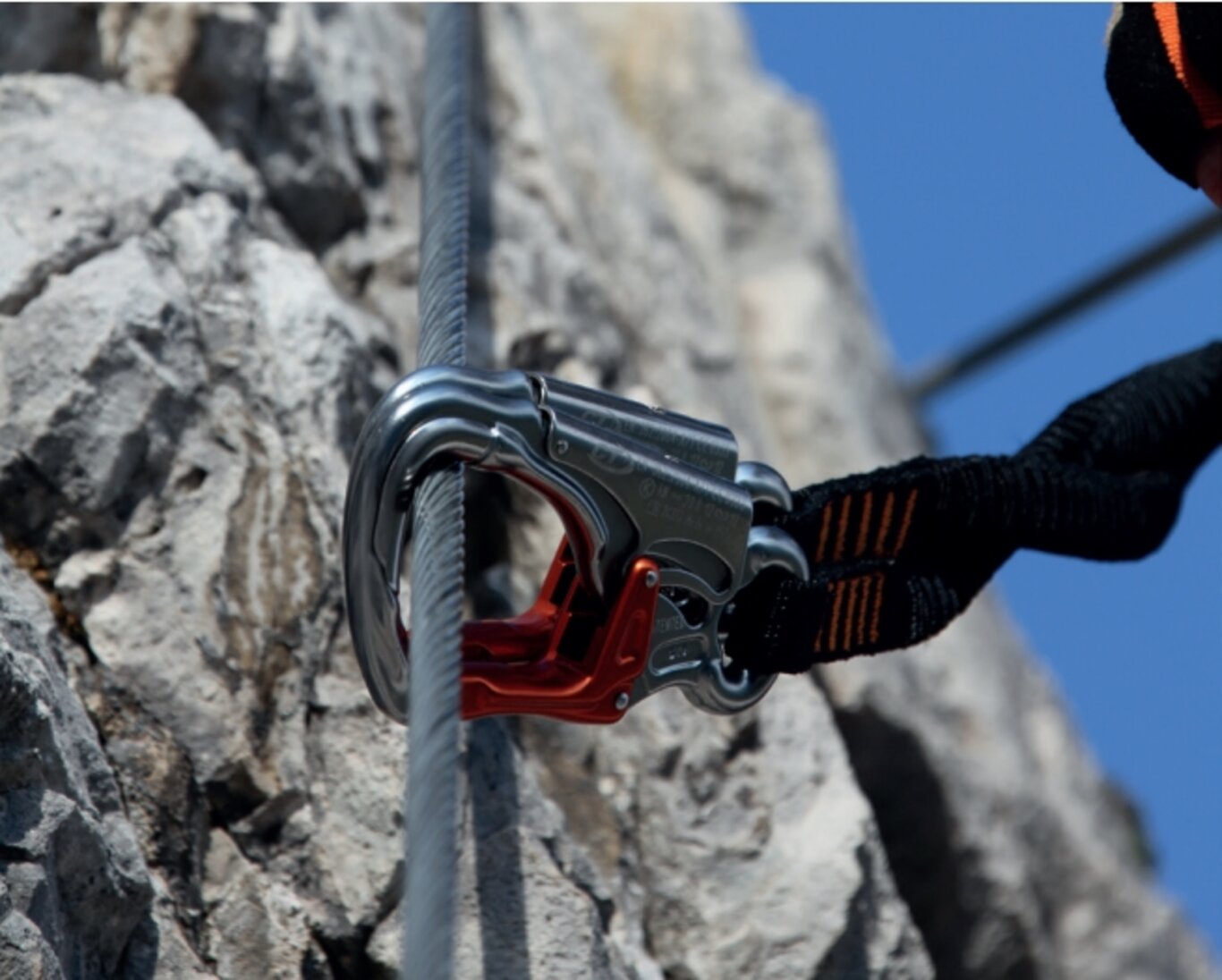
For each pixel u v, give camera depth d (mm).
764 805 2961
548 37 4871
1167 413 2623
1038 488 2451
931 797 3961
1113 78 2441
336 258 3424
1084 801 5242
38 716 2156
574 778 2877
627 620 2168
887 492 2346
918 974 2926
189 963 2320
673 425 2205
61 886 2172
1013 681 5199
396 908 2488
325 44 3600
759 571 2250
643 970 2686
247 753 2500
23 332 2600
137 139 2973
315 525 2686
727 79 6156
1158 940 4945
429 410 2006
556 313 3713
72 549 2547
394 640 2072
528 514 3264
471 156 3949
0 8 3186
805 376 5395
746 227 5879
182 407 2662
